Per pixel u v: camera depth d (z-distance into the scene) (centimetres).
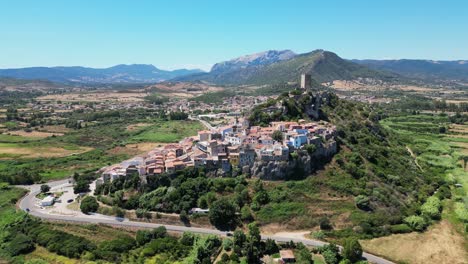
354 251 15600
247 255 15538
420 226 18188
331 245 15988
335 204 19512
